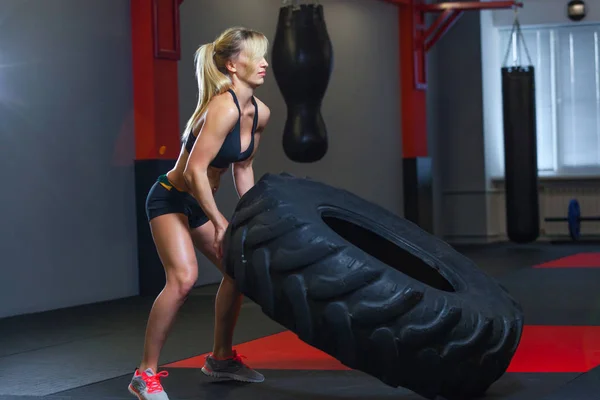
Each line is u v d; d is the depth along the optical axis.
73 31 6.42
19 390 3.45
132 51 6.95
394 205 10.47
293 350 4.17
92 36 6.59
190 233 3.14
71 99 6.39
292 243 2.78
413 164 10.58
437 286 3.48
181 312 5.76
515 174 10.34
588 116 11.84
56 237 6.22
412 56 10.55
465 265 3.43
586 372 3.50
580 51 11.85
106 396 3.30
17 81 5.95
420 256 3.41
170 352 4.19
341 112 9.61
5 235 5.82
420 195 10.62
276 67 6.37
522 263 8.72
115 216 6.76
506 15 12.02
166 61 7.02
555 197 11.77
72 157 6.38
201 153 2.88
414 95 10.63
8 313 5.80
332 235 2.82
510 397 3.07
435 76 11.90
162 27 6.95
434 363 2.79
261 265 2.79
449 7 10.46
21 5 5.99
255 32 2.97
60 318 5.68
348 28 9.72
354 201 3.47
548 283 6.88
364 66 9.96
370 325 2.72
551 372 3.52
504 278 7.32
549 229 11.83
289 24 6.30
